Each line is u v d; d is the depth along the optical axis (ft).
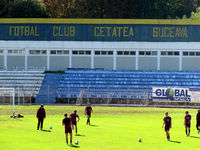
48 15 465.06
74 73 321.73
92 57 335.88
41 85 306.14
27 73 324.80
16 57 339.98
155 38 333.21
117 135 129.90
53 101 290.97
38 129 140.36
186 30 331.57
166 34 332.80
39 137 122.01
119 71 325.83
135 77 315.17
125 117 193.47
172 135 132.87
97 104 275.59
